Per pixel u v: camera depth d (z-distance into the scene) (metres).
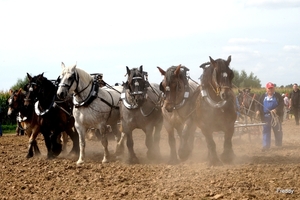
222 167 12.22
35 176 12.53
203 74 12.68
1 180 12.15
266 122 16.45
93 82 14.50
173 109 13.12
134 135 24.69
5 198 10.09
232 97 12.62
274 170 11.52
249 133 19.11
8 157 16.31
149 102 13.97
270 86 16.59
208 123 12.65
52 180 11.92
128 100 13.83
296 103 32.44
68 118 15.92
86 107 14.22
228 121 12.67
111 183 11.08
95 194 10.10
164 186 10.43
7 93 37.72
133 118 13.85
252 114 22.50
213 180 10.57
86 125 14.42
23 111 15.80
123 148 15.83
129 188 10.43
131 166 13.30
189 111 13.31
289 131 26.25
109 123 15.13
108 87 15.85
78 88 14.12
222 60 12.15
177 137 20.55
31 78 15.48
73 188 10.88
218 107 12.27
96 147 19.11
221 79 11.89
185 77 13.48
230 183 10.21
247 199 8.77
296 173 11.09
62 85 13.77
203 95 12.48
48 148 15.79
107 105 14.59
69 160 15.22
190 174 11.54
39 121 15.64
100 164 14.08
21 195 10.38
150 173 12.12
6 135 28.97
